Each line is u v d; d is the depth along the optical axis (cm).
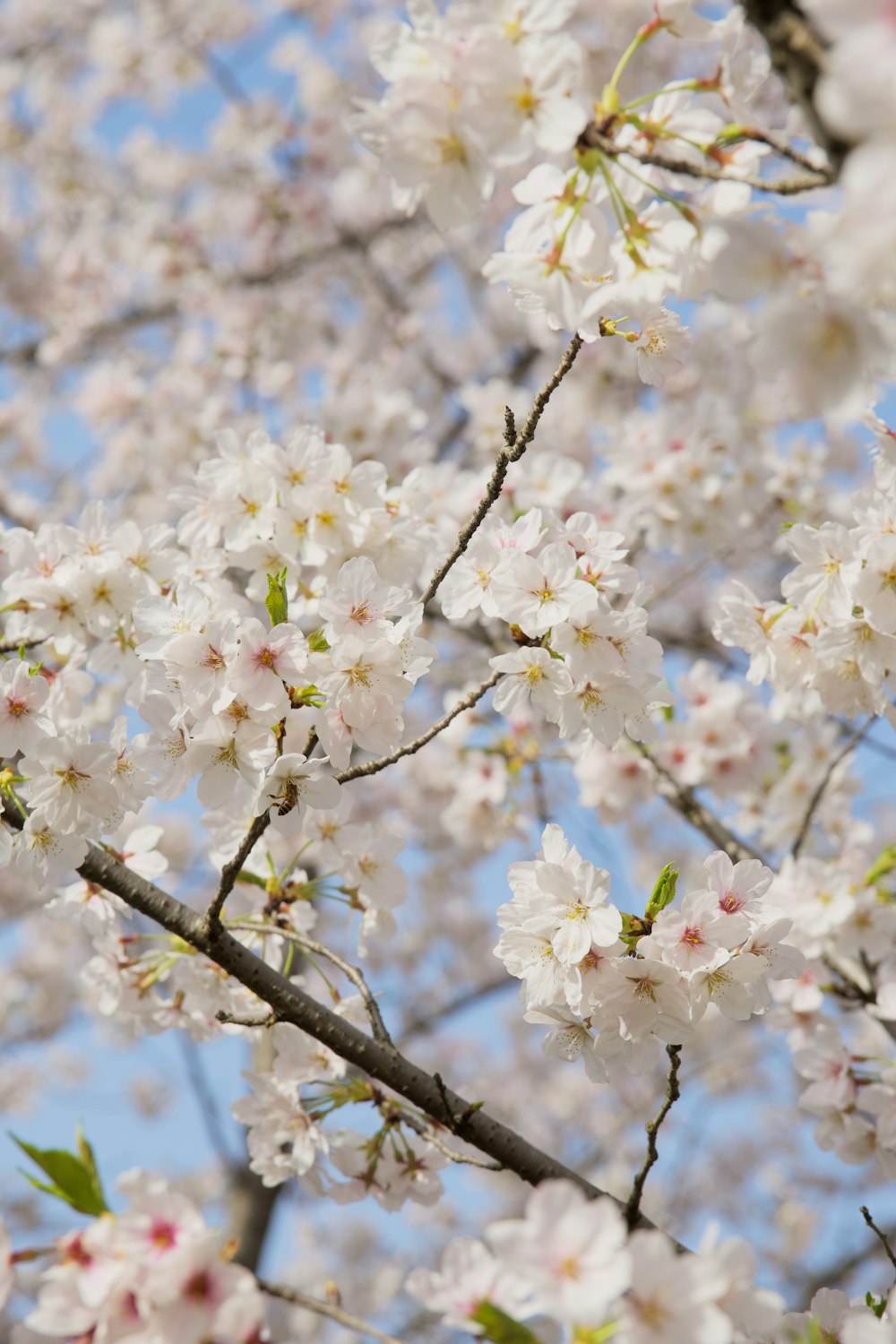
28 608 317
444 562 252
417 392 909
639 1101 1010
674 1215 967
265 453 296
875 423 257
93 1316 176
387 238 998
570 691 253
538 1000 238
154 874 297
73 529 308
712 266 185
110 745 260
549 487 450
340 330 957
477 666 605
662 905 241
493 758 506
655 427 517
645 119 210
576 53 184
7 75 1013
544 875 239
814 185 171
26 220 979
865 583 257
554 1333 183
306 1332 877
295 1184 633
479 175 192
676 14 203
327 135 925
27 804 262
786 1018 377
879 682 264
